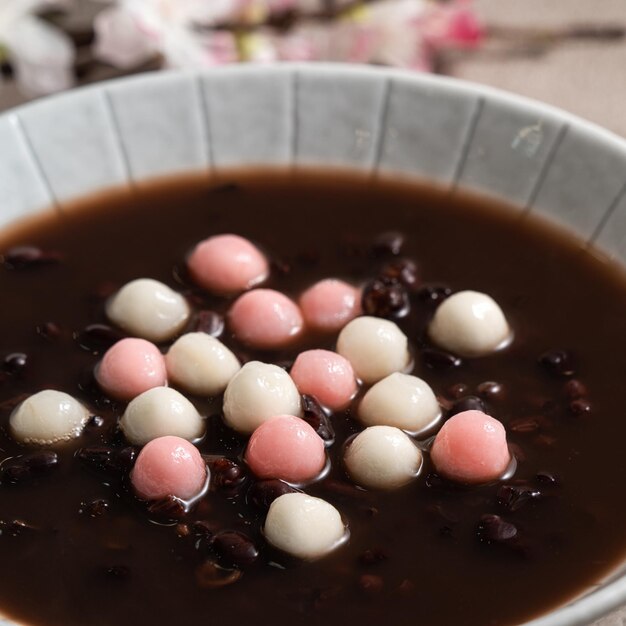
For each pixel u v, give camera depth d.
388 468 0.34
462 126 0.41
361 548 0.33
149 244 0.40
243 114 0.42
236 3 0.48
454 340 0.37
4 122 0.40
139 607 0.32
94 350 0.37
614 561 0.33
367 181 0.42
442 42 0.49
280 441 0.34
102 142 0.41
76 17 0.49
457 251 0.40
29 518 0.34
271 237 0.40
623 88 0.47
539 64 0.48
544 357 0.37
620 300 0.39
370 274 0.39
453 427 0.34
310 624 0.32
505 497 0.34
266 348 0.37
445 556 0.33
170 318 0.38
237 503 0.34
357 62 0.49
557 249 0.40
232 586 0.33
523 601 0.32
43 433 0.35
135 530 0.34
